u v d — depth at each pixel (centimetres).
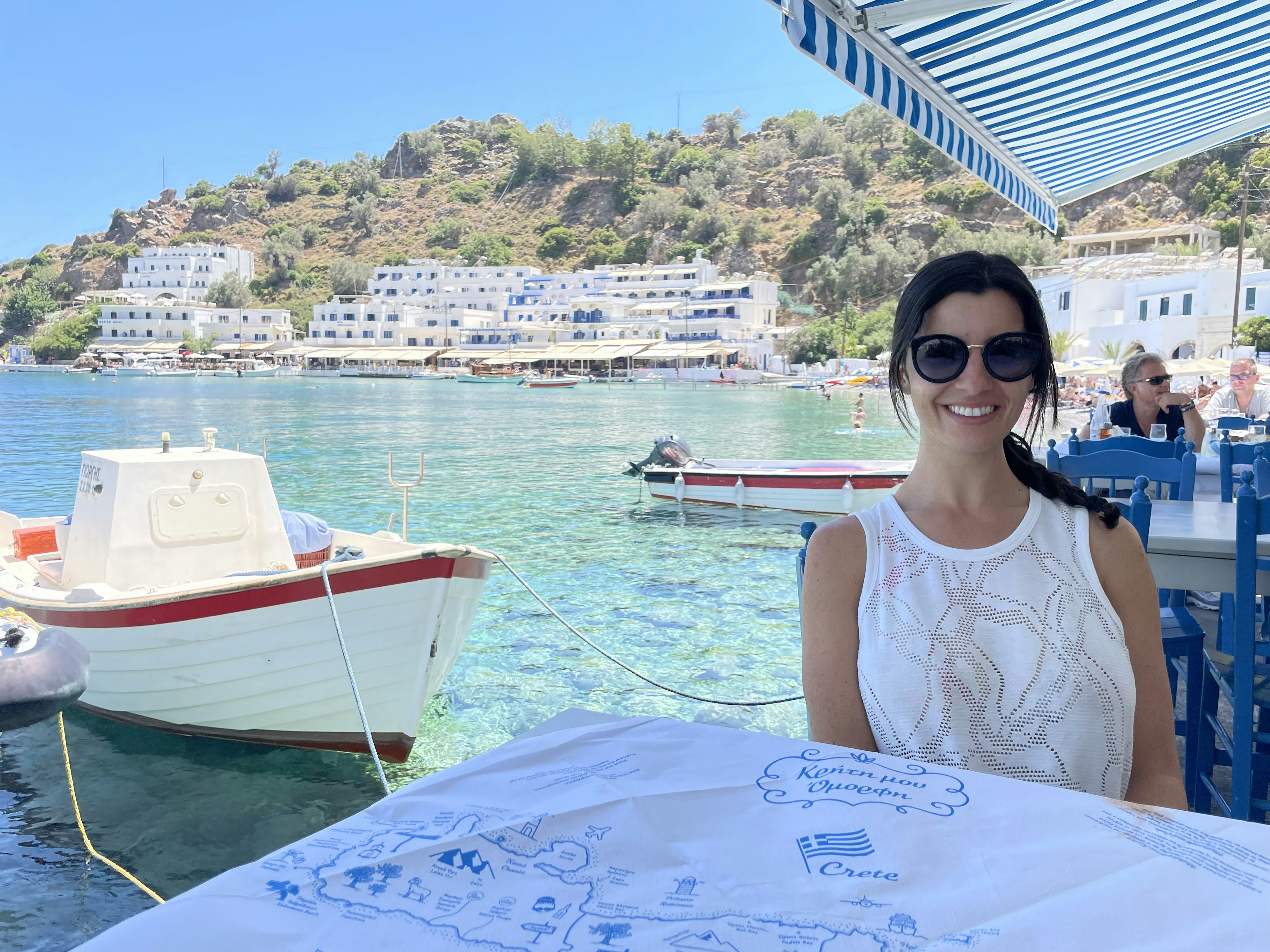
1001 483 176
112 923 374
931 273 172
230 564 593
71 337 14662
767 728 528
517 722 560
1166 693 171
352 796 486
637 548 1109
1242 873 93
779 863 96
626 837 102
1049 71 507
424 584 514
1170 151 758
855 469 1388
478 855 99
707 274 12406
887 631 171
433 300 13600
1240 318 5066
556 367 11175
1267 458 457
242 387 7969
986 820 105
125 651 531
